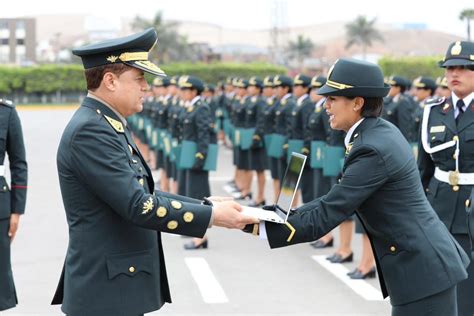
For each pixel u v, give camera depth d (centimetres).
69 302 342
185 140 889
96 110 336
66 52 9025
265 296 669
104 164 326
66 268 349
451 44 532
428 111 546
